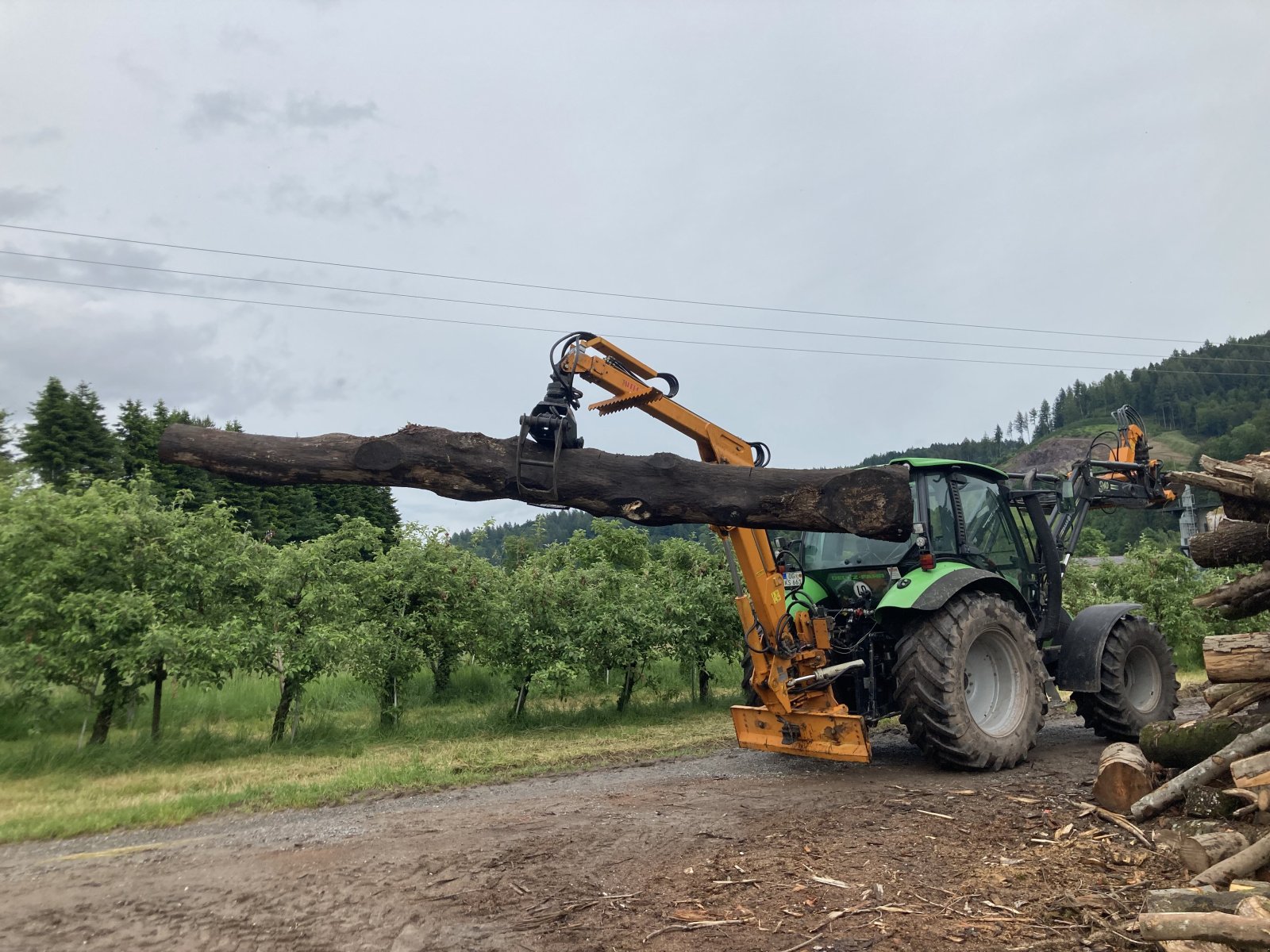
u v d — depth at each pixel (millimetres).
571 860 4219
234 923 3594
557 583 10398
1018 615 6520
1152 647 7676
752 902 3584
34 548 8117
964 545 6824
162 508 9086
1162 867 3818
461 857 4328
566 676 9438
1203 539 5457
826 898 3590
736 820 4891
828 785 5859
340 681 11336
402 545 9977
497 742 8352
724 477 4449
